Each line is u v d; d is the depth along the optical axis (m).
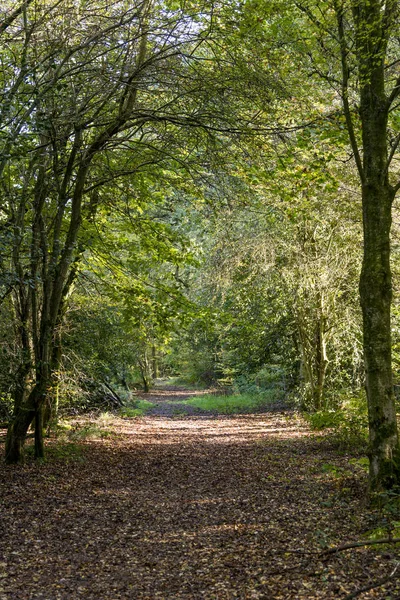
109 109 11.72
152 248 14.73
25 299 12.14
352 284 18.31
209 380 42.25
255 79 10.12
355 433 12.79
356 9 7.85
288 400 23.69
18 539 6.64
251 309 21.17
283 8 8.96
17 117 8.40
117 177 12.81
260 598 4.74
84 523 7.48
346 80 8.16
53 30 10.52
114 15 11.10
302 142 10.23
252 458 12.61
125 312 14.83
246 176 11.47
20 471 10.69
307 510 7.57
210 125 11.10
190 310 14.49
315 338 19.61
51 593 5.04
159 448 14.68
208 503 8.60
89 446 14.34
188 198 14.14
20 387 11.67
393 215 14.09
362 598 4.51
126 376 32.31
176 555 6.12
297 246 18.34
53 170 11.52
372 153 7.83
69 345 18.28
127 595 4.99
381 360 7.58
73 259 13.59
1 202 10.15
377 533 5.96
